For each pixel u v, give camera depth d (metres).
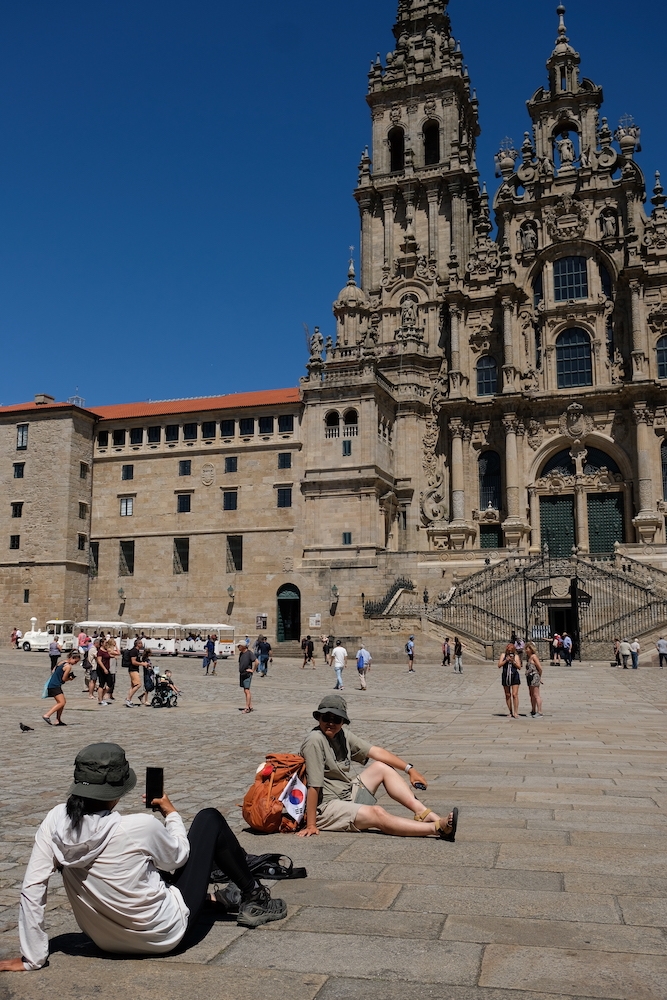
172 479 75.62
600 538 72.88
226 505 73.62
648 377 72.00
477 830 11.10
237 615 71.69
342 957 6.82
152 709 30.47
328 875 9.05
